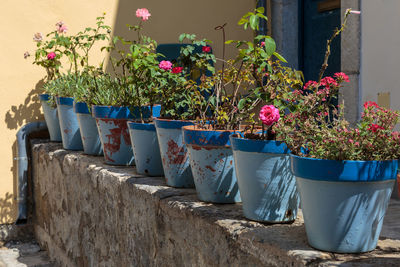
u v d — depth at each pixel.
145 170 3.24
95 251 3.62
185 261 2.42
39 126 5.27
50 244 4.75
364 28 3.99
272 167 2.11
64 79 4.91
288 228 2.07
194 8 5.59
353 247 1.73
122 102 3.68
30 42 5.22
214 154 2.47
